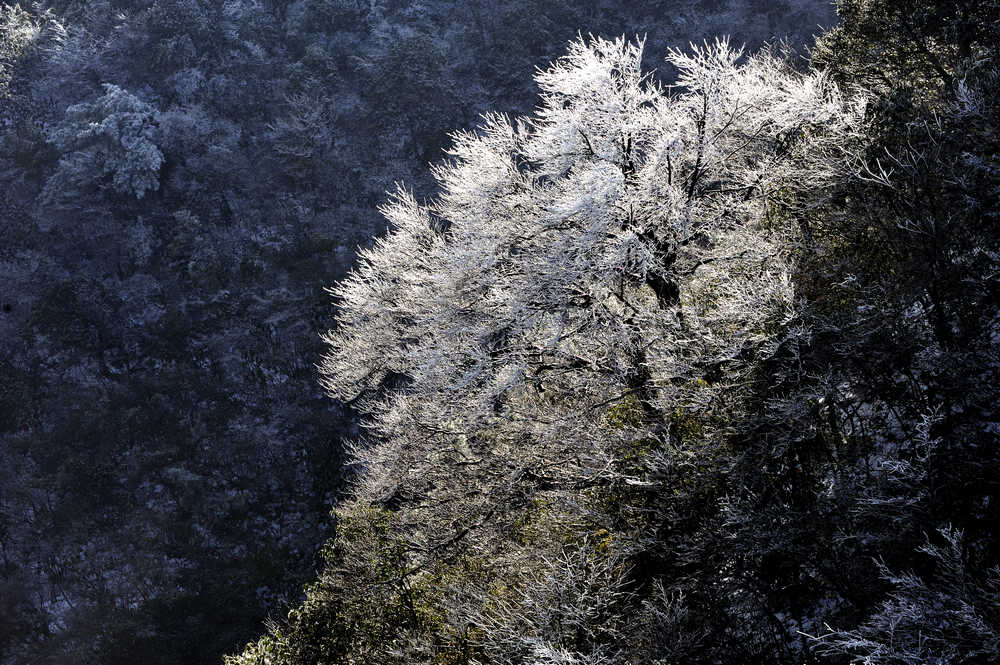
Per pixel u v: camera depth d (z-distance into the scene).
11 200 53.81
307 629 13.73
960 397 7.29
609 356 11.31
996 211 7.82
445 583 12.49
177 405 44.72
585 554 8.88
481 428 12.84
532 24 60.59
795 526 7.49
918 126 9.37
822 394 7.74
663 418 10.13
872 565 7.01
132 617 36.31
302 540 39.03
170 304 49.34
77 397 44.78
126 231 52.47
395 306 15.20
